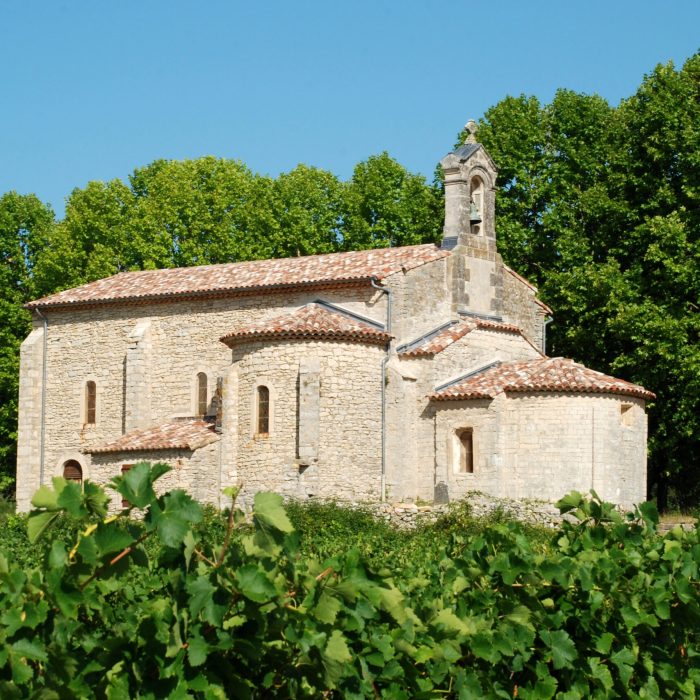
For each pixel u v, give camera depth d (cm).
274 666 1312
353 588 1303
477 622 1537
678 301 5322
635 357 5331
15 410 6938
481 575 1620
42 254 7019
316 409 4459
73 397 5472
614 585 1672
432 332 4872
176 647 1198
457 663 1562
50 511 1167
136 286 5412
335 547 3145
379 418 4634
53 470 5488
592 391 4500
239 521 1254
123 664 1207
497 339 5003
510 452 4544
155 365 5241
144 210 7000
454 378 4762
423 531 4184
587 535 1805
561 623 1596
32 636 1152
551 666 1659
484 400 4544
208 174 7338
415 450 4681
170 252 6944
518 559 1598
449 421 4606
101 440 5369
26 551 3222
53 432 5509
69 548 1260
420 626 1473
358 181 7181
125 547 1172
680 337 5175
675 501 6322
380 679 1411
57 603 1159
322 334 4522
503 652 1509
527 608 1564
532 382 4544
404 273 4766
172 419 5119
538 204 6216
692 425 5266
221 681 1236
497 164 6250
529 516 4300
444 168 5109
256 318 5003
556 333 5878
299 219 7081
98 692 1210
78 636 1266
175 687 1200
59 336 5547
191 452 4650
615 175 5744
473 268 5075
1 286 7156
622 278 5491
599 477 4488
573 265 5747
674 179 5666
